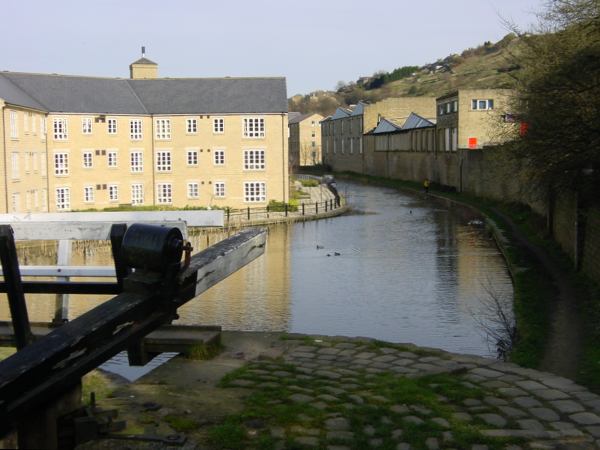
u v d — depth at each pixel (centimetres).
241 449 530
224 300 2000
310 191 6266
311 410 608
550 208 2672
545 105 1802
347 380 701
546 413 632
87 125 4488
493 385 705
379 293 2058
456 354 817
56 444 376
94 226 770
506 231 3048
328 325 1664
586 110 1758
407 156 6931
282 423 580
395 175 7350
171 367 734
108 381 704
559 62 1955
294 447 535
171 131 4709
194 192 4762
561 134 1766
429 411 619
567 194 2231
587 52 1745
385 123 7856
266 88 4888
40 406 340
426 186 5812
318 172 9600
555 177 1911
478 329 1555
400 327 1620
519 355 1102
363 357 788
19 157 3788
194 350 766
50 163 4347
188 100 4791
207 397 638
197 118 4712
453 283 2159
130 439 503
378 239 3322
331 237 3462
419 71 16462
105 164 4572
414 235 3412
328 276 2391
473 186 4994
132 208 4456
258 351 802
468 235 3325
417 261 2623
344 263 2661
